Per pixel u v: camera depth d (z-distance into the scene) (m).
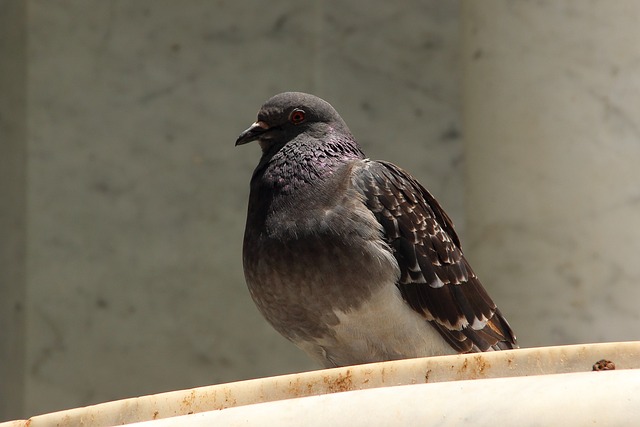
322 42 14.93
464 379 6.54
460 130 14.93
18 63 15.02
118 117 14.88
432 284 9.64
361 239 9.20
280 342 14.34
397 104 14.95
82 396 14.30
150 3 15.08
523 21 11.70
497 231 11.61
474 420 5.84
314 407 6.18
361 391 6.20
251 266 9.47
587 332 10.96
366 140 14.85
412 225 9.64
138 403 6.88
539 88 11.50
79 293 14.52
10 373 14.60
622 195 11.00
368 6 15.09
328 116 10.00
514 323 11.30
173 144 14.85
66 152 14.77
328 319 9.27
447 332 9.73
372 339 9.39
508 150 11.65
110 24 15.03
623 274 10.91
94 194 14.72
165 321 14.48
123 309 14.52
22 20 14.99
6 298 14.80
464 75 12.62
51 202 14.66
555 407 5.75
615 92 11.15
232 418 6.26
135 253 14.62
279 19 15.00
